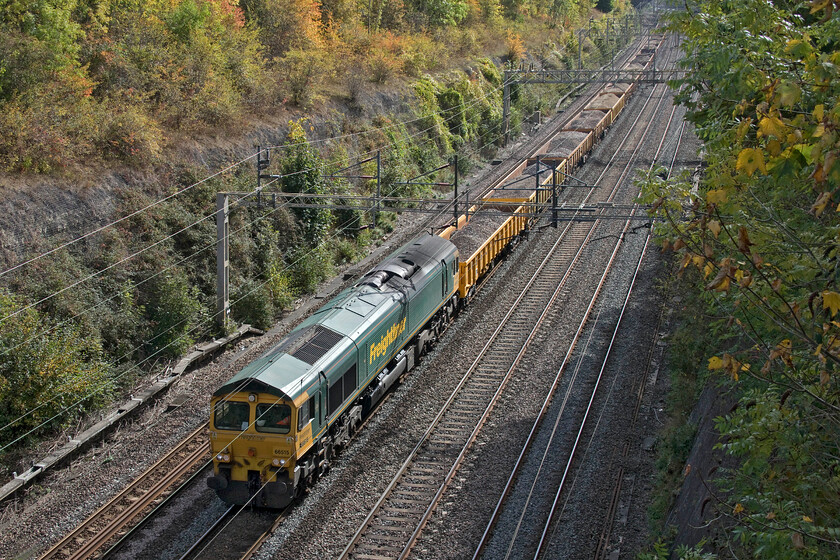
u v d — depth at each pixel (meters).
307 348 15.99
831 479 6.98
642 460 16.20
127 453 17.11
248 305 24.62
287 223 28.67
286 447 14.44
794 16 8.89
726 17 8.69
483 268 27.34
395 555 13.23
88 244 21.91
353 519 14.39
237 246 26.14
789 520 6.41
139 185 24.41
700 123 12.66
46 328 18.81
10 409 17.00
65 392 17.55
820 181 5.14
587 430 17.52
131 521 14.51
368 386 18.48
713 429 13.54
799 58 6.84
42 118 22.27
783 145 5.91
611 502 14.64
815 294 5.88
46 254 18.98
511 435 17.42
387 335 18.81
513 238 31.67
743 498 7.55
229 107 29.70
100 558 13.27
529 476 15.76
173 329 21.69
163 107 27.62
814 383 7.27
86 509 14.90
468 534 13.77
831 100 6.12
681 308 24.03
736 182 6.57
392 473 15.99
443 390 19.92
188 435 17.81
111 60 26.89
